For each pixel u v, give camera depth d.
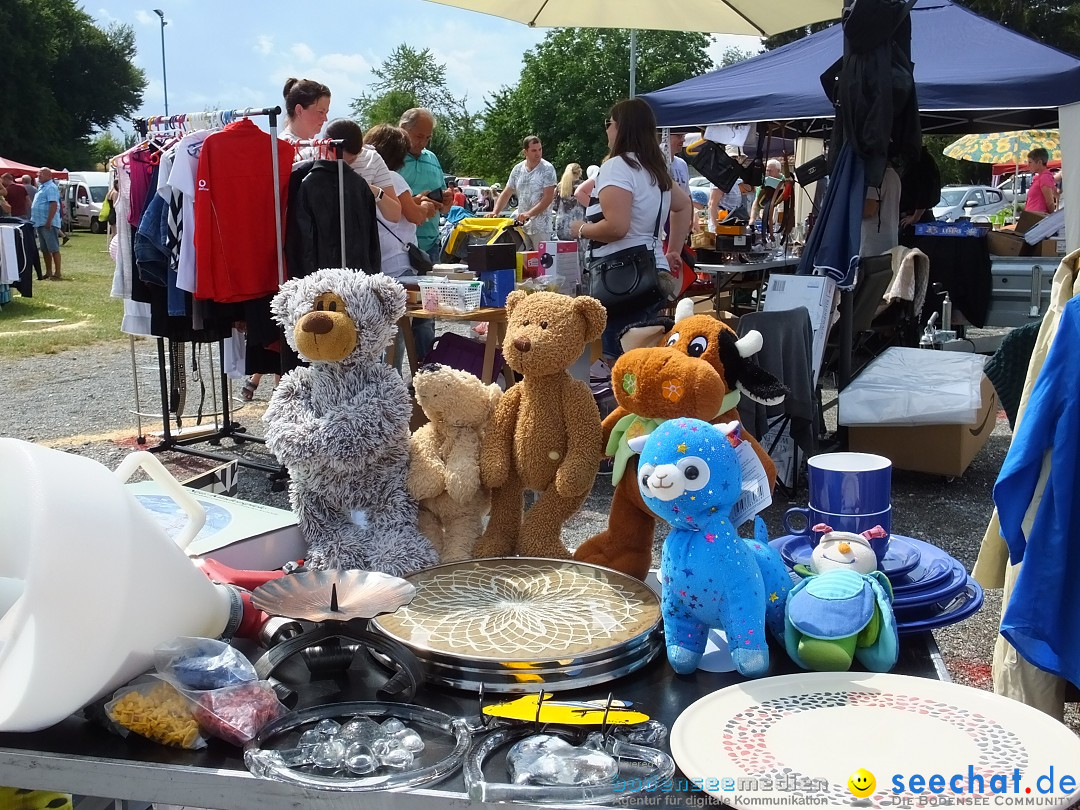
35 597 1.15
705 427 1.40
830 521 1.69
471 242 5.73
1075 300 1.61
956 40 6.41
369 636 1.39
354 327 1.97
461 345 4.96
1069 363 1.60
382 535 1.98
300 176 4.21
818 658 1.39
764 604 1.40
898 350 5.05
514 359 1.86
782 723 1.22
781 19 4.92
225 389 5.52
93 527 1.18
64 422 6.33
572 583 1.67
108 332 10.61
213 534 1.88
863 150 4.24
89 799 1.48
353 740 1.18
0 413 6.66
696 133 9.37
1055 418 1.62
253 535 1.90
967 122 8.65
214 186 4.02
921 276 5.70
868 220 5.59
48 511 1.16
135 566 1.22
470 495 1.97
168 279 4.44
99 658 1.19
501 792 1.08
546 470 1.93
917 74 6.02
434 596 1.62
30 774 1.20
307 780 1.12
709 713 1.25
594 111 26.41
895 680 1.33
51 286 14.80
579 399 1.91
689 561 1.39
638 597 1.60
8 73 43.38
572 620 1.50
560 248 5.21
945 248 8.03
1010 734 1.19
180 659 1.27
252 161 4.10
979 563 2.08
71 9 51.56
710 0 4.68
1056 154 14.87
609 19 4.95
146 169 4.62
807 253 4.51
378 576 1.47
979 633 3.12
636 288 4.34
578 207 7.73
